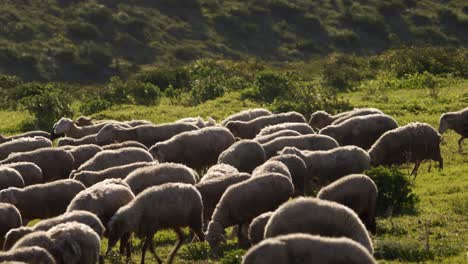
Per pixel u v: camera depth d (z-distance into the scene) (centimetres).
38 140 9188
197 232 6047
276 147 8038
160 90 16275
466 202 6925
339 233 4822
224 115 12681
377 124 9138
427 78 14750
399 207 6950
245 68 18450
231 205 6003
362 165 7412
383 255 5669
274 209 6119
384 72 16838
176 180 6769
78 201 6056
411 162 8506
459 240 5959
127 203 6153
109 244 5728
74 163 8388
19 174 7331
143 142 9275
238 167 7631
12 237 5366
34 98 13350
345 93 14875
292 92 13425
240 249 5662
